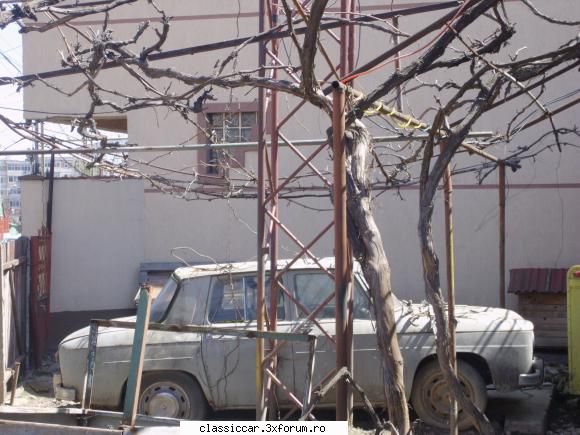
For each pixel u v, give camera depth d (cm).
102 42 600
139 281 1280
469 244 1230
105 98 1311
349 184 466
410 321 747
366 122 1245
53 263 1301
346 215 457
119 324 518
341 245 456
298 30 601
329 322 750
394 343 419
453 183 1234
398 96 687
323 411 807
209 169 1296
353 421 776
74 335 783
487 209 1225
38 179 1300
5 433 419
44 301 1195
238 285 784
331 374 513
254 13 1285
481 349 740
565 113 1194
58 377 771
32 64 1328
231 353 751
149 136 1307
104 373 752
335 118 458
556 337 1112
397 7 1234
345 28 628
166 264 1292
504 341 743
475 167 1076
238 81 563
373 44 1236
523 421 754
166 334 758
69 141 833
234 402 752
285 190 1145
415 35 502
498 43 532
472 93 1205
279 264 789
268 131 1263
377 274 429
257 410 674
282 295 768
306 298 768
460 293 1232
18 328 1018
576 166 1199
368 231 445
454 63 543
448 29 482
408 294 1241
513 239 1223
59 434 420
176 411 750
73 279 1308
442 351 413
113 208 1316
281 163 1273
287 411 750
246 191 1260
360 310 750
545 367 1009
